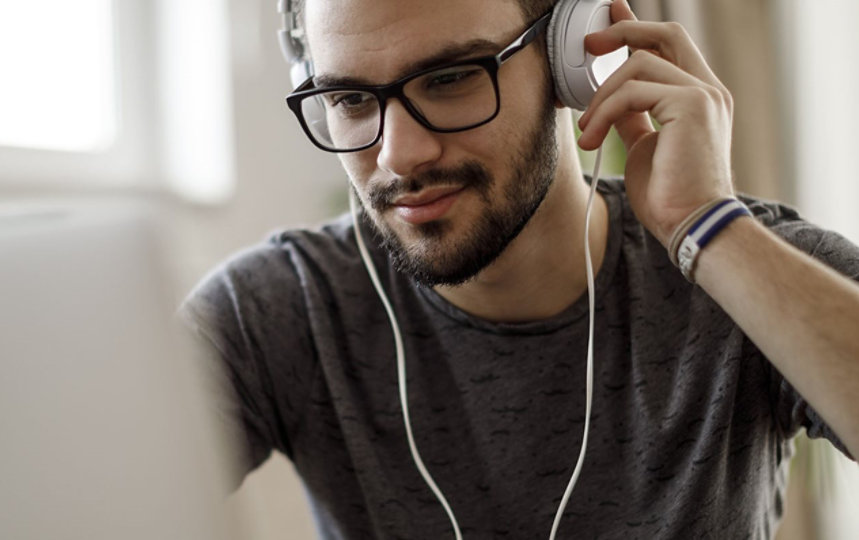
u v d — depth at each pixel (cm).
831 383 88
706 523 108
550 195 109
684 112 99
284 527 187
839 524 246
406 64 94
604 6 108
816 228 114
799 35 251
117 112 157
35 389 37
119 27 158
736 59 249
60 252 39
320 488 120
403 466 117
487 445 115
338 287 124
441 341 119
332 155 207
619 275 117
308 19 100
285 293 125
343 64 96
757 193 252
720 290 94
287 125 193
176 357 42
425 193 98
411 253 101
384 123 96
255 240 183
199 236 171
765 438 112
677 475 109
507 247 105
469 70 95
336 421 120
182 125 167
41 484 37
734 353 110
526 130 101
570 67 103
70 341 38
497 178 99
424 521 114
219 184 174
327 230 133
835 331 89
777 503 121
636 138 110
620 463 111
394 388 119
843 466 204
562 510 105
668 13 240
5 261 38
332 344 121
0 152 139
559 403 114
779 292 91
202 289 125
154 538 39
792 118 254
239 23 178
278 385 121
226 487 44
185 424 41
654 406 111
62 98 151
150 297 41
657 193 99
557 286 114
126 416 39
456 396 117
